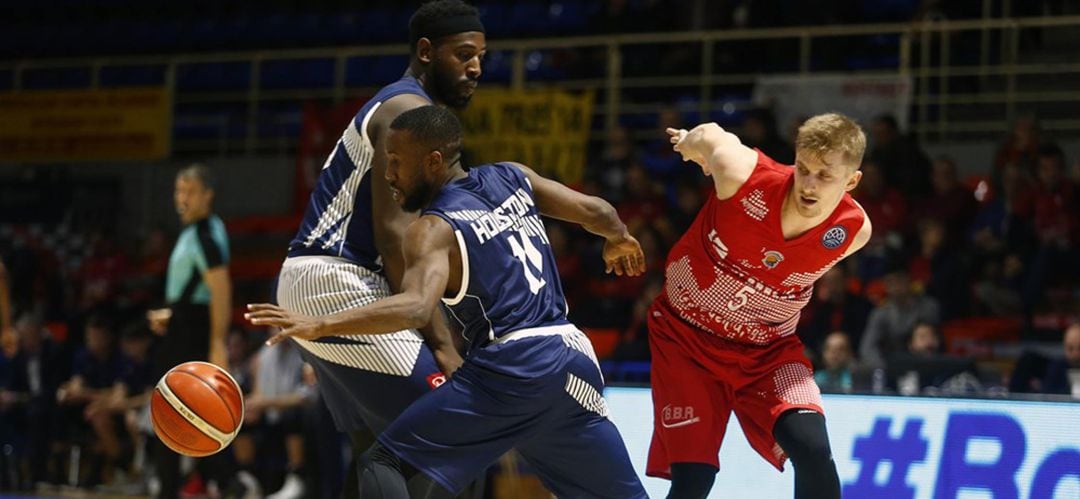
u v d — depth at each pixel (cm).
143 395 1166
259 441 1062
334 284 493
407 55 1739
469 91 521
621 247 515
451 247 431
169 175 1617
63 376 1211
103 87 1875
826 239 483
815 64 1440
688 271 513
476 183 452
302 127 1513
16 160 1675
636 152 1352
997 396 702
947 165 1138
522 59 1468
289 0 1884
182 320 839
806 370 516
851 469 726
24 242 1577
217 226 839
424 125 444
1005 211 1103
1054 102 1349
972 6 1403
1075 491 679
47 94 1672
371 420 497
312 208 511
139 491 1146
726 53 1452
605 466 457
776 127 1253
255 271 1445
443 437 435
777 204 477
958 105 1392
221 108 1798
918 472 712
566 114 1373
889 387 875
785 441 497
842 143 449
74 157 1652
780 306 508
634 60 1473
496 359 435
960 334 1030
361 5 1852
